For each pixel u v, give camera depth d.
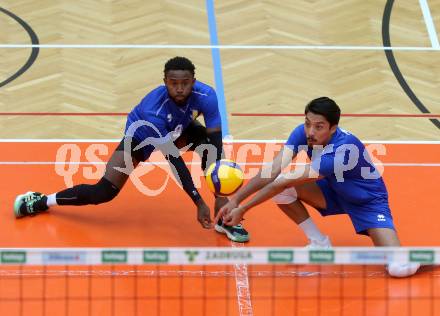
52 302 13.67
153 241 15.69
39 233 15.81
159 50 23.19
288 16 25.08
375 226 14.59
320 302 13.82
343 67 22.61
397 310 13.62
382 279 14.51
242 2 25.83
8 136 19.34
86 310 13.49
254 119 20.25
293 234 16.03
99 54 22.98
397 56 23.16
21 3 25.50
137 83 21.70
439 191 17.55
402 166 18.48
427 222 16.42
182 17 24.92
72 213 16.53
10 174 17.81
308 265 14.93
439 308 13.66
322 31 24.31
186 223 16.34
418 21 24.89
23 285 14.09
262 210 16.83
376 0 25.89
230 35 24.00
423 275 14.62
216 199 15.84
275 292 14.08
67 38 23.69
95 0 25.84
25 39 23.59
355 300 13.89
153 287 14.14
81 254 11.84
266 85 21.67
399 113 20.70
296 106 20.83
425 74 22.42
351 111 20.73
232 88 21.52
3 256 11.80
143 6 25.53
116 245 15.50
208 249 11.88
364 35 24.11
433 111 20.86
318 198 15.05
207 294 13.98
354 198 14.61
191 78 14.77
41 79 21.81
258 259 11.93
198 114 15.56
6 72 22.08
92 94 21.22
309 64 22.70
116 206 16.84
